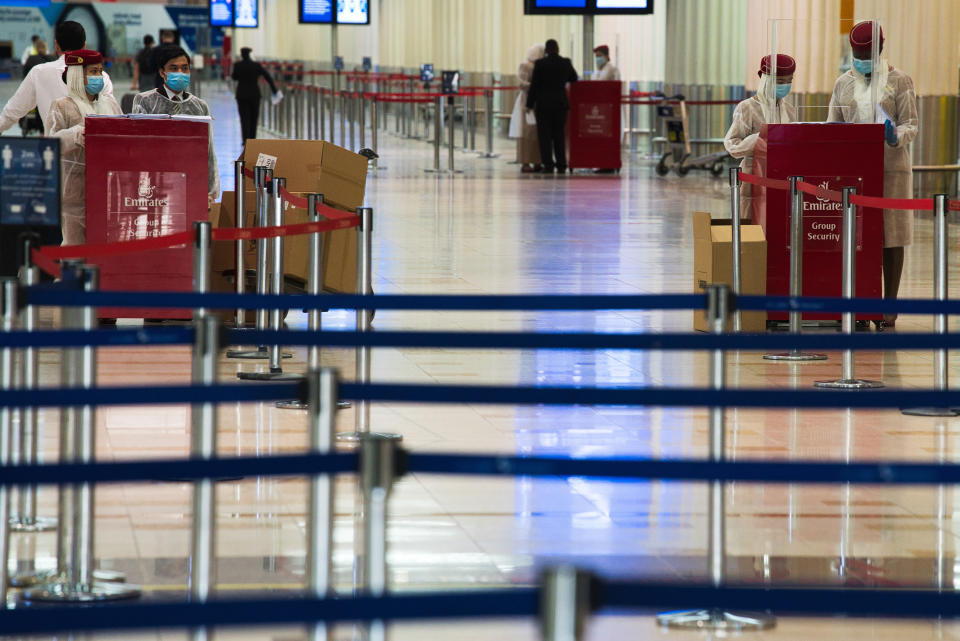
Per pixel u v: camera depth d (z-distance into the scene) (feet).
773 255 58.59
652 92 153.07
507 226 91.15
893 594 16.57
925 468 18.37
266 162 53.57
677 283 66.44
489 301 27.96
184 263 54.44
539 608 14.93
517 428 39.91
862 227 58.75
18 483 17.31
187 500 32.63
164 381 45.03
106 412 41.39
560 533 30.01
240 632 24.21
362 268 41.63
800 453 37.42
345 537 29.53
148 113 57.93
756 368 50.29
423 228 89.20
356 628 24.20
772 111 60.13
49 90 57.72
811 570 27.81
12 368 26.96
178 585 26.37
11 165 38.47
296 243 54.60
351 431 39.11
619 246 81.20
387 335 24.41
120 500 32.50
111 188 53.88
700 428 40.09
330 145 55.98
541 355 51.39
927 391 21.22
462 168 142.20
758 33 109.60
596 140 137.28
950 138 103.81
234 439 37.91
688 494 33.47
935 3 102.78
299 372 47.47
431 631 24.41
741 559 28.48
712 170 133.80
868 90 59.21
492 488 33.81
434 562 27.73
